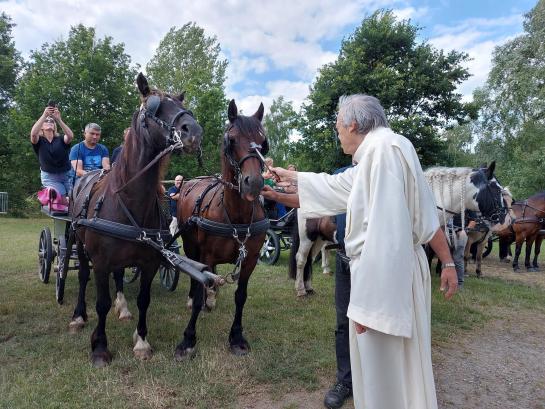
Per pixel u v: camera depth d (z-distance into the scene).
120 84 22.16
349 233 2.02
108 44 22.83
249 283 7.12
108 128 21.69
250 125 3.58
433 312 5.61
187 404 3.09
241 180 3.48
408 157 1.95
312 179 2.51
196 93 23.19
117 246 3.47
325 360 3.86
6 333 4.32
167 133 3.17
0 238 12.70
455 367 4.04
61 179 5.49
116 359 3.74
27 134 20.86
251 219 3.94
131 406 3.01
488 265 10.50
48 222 20.55
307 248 6.18
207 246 4.09
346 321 3.15
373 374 1.95
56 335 4.32
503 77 25.61
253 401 3.20
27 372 3.47
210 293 5.34
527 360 4.25
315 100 18.62
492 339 4.82
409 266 1.83
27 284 6.41
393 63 19.30
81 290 4.59
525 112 24.94
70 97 21.31
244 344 4.05
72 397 3.09
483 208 6.83
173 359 3.79
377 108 2.22
